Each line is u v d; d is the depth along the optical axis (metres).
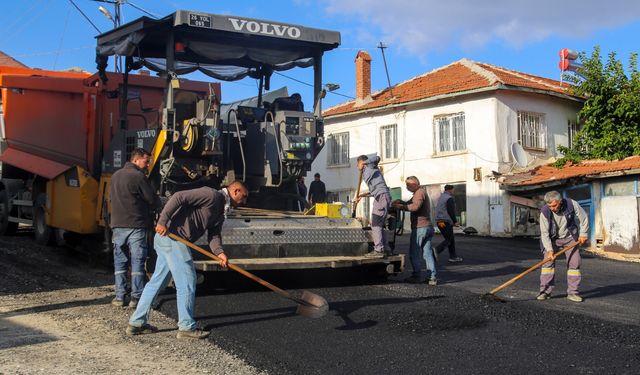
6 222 13.11
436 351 5.31
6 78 11.77
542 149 20.97
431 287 8.53
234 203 6.06
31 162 11.40
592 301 7.91
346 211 8.57
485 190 19.94
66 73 12.82
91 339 5.62
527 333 5.96
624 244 15.87
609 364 5.02
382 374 4.72
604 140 18.25
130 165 7.04
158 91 10.78
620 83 19.11
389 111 23.39
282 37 8.43
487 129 20.12
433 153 21.64
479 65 22.92
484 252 14.30
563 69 24.02
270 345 5.43
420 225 8.83
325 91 9.02
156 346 5.41
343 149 25.42
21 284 8.48
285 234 7.81
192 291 5.74
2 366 4.73
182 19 7.69
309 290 7.94
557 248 8.09
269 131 8.47
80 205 9.91
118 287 7.06
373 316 6.50
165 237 5.77
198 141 7.77
